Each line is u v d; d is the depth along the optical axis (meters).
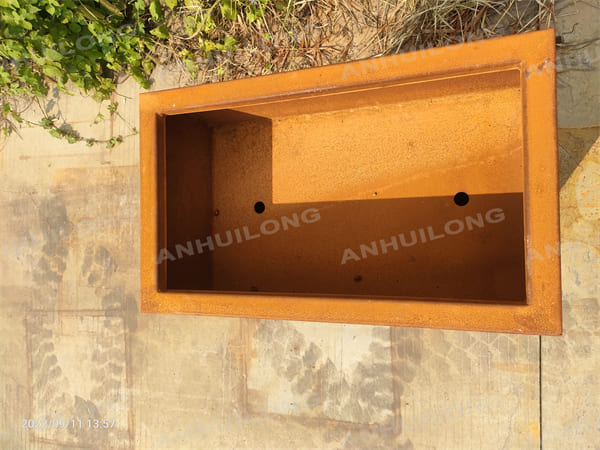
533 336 1.28
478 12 1.27
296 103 1.07
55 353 1.74
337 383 1.44
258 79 0.94
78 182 1.71
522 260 1.00
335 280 1.15
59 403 1.74
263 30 1.47
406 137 1.09
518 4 1.25
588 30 1.20
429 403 1.36
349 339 1.43
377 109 1.11
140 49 1.58
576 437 1.25
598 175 1.20
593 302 1.22
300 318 0.89
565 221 1.23
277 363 1.49
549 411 1.27
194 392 1.58
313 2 1.42
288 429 1.49
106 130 1.67
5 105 1.75
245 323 1.52
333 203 1.15
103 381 1.68
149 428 1.63
